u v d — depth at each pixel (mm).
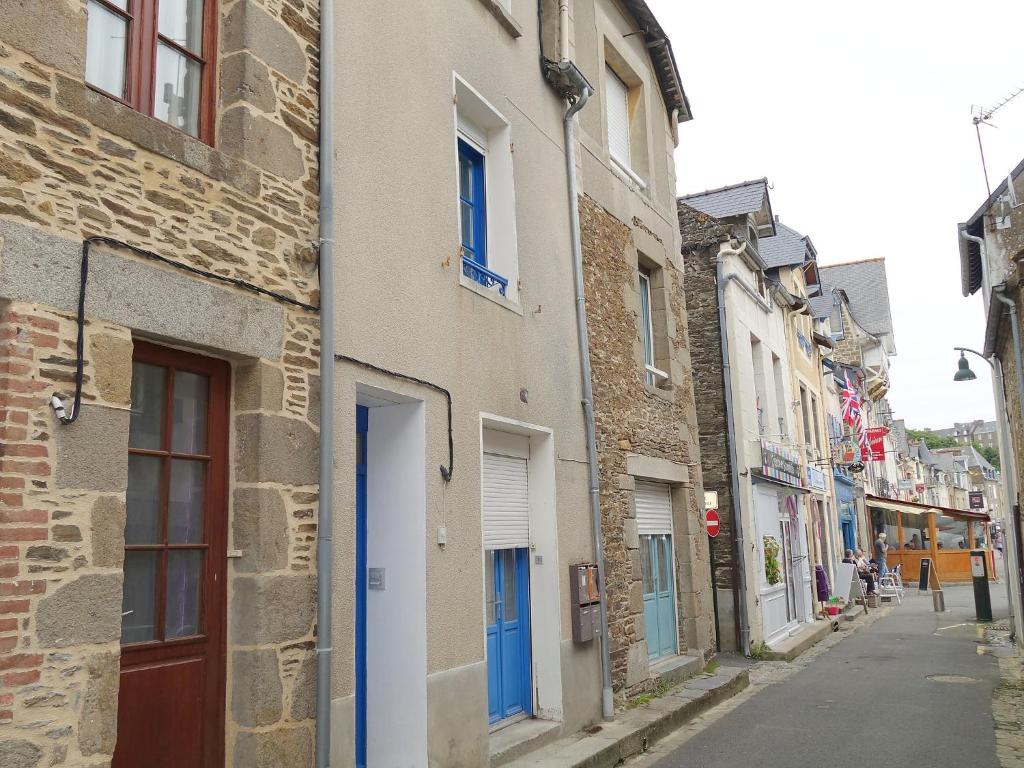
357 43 5641
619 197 9938
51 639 3348
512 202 7527
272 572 4406
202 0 4727
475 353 6598
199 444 4402
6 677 3186
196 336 4137
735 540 13047
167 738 4043
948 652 12914
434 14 6582
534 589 7512
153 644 4027
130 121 3922
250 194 4559
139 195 3936
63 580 3414
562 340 8109
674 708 8383
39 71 3553
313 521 4719
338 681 4812
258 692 4254
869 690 10055
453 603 5945
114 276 3764
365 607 5824
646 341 10844
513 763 6398
